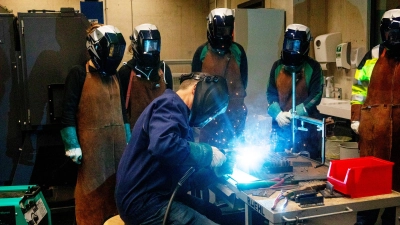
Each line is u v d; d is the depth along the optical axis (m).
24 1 6.10
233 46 3.31
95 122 2.59
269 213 1.61
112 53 2.54
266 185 1.90
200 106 1.76
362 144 2.74
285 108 3.27
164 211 1.70
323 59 4.66
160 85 3.09
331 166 1.87
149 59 2.96
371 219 2.50
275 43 4.93
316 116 3.21
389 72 2.59
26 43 2.88
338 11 4.68
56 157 3.09
